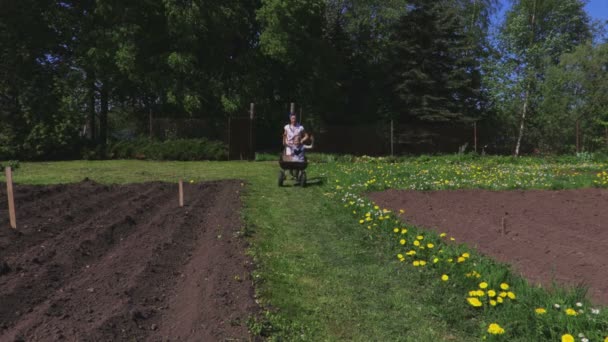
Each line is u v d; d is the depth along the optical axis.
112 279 4.58
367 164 17.72
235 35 23.09
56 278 4.57
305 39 23.88
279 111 24.86
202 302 4.05
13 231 5.96
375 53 32.22
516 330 3.74
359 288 4.86
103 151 20.06
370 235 6.76
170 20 20.69
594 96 28.58
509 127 29.02
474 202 9.24
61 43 22.70
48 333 3.44
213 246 5.82
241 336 3.51
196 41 21.20
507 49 30.22
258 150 24.67
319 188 11.14
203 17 21.03
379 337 3.85
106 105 23.22
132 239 6.07
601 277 4.83
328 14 31.69
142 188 10.24
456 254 5.39
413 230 6.57
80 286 4.39
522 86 28.89
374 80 29.80
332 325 4.03
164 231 6.52
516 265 5.29
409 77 27.38
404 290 4.82
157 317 3.91
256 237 6.58
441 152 26.56
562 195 10.06
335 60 26.06
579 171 15.55
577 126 26.30
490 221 7.54
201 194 9.80
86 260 5.18
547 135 29.00
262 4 23.42
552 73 28.50
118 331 3.54
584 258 5.48
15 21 21.08
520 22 29.70
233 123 20.17
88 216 7.26
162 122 21.70
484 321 3.99
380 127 26.08
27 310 3.87
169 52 21.58
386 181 11.80
